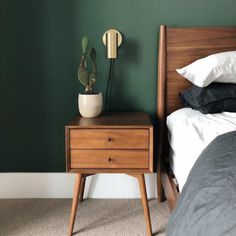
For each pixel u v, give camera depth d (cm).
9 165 226
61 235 182
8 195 228
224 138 127
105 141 176
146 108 221
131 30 211
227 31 204
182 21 210
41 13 209
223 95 179
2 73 216
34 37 212
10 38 211
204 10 209
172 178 180
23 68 215
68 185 227
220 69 177
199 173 115
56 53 214
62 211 209
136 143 176
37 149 225
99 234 184
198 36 204
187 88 207
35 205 217
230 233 77
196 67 188
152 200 225
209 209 93
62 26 211
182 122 168
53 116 221
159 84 209
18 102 219
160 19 210
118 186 227
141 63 215
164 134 212
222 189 96
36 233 184
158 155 217
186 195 113
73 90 218
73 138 176
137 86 218
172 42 205
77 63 215
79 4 208
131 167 178
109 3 208
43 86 218
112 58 207
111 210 211
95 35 212
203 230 89
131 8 209
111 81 217
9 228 189
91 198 228
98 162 178
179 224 106
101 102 197
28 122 222
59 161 226
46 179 227
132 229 189
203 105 178
